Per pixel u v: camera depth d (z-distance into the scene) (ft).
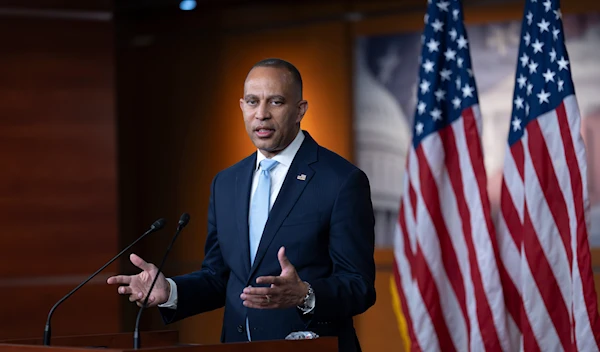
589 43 39.65
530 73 28.99
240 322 19.02
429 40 30.68
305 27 44.93
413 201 30.42
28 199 44.73
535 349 27.99
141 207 47.70
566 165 28.04
